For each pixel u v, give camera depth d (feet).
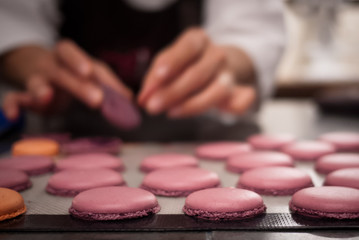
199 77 1.65
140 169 1.41
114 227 1.01
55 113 1.94
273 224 1.02
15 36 2.06
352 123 2.06
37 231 1.01
